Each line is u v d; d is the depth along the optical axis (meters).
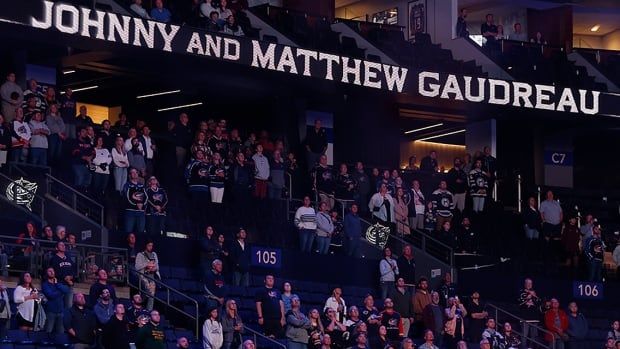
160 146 33.31
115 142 30.91
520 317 32.81
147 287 26.70
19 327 24.20
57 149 30.55
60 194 29.64
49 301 24.41
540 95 37.66
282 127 36.75
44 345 23.89
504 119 39.81
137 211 29.34
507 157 41.06
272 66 33.69
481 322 30.30
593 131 41.25
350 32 39.25
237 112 37.53
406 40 41.12
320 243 31.73
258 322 28.12
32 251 25.91
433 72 36.31
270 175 33.72
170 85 35.78
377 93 35.84
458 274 33.34
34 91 30.80
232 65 33.53
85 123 32.22
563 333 31.59
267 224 32.53
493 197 37.28
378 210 33.84
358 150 38.97
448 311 29.31
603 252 35.69
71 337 23.91
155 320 24.00
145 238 28.94
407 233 34.28
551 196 36.75
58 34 30.80
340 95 36.16
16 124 29.75
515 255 35.78
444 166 42.72
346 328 27.50
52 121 30.61
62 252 25.59
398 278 31.06
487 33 41.34
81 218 28.58
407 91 35.84
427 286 30.61
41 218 28.61
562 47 42.66
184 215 31.34
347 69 34.84
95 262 26.89
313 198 34.34
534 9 44.78
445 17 41.69
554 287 34.50
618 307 35.34
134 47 31.89
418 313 29.97
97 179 30.34
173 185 32.53
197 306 26.64
